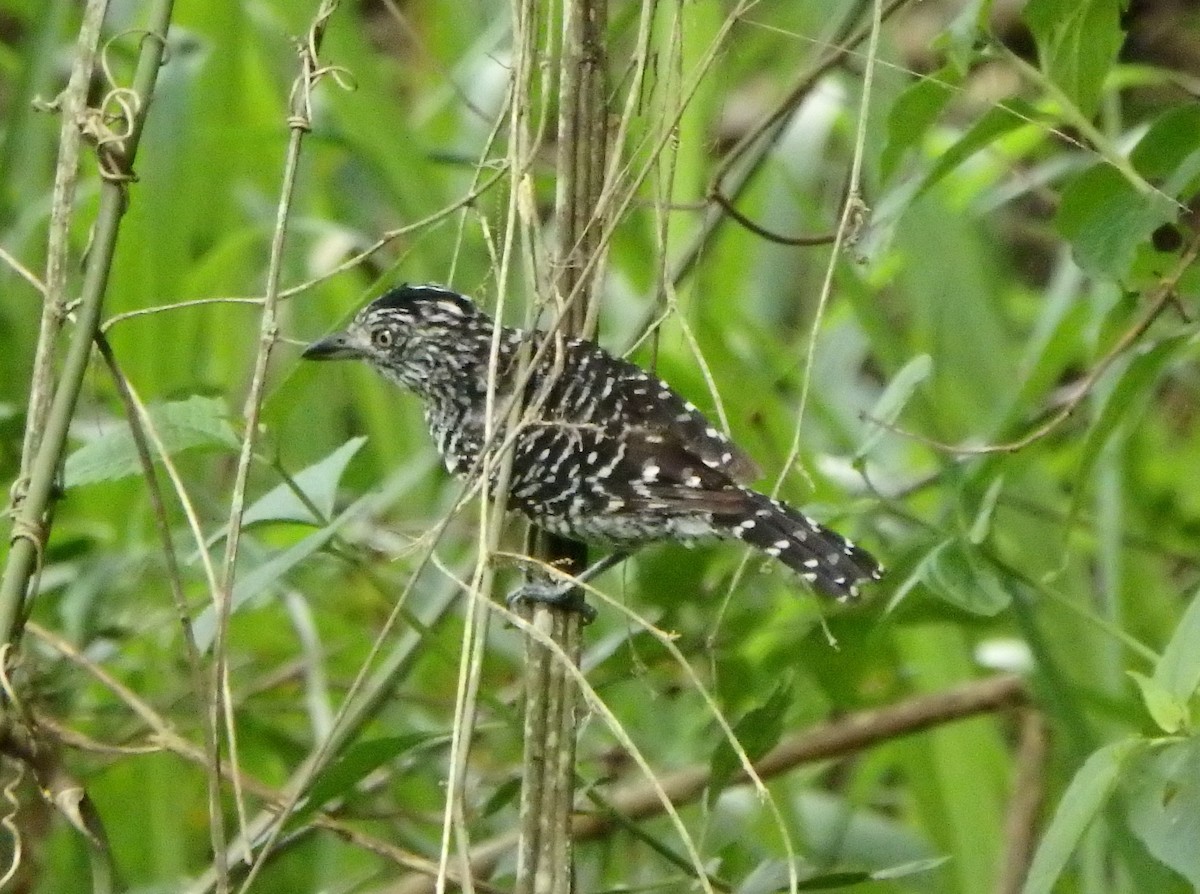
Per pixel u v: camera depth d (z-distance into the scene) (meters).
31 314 11.45
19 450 10.22
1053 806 10.66
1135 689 9.29
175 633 10.73
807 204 11.17
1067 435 11.21
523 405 9.20
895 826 11.11
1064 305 10.95
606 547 9.32
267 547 10.34
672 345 10.99
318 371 11.95
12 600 6.85
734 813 10.48
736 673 9.49
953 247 10.83
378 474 12.30
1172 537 11.76
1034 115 7.84
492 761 10.83
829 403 11.67
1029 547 10.25
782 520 8.66
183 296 11.77
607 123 7.92
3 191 11.87
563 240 7.86
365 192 13.10
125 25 11.91
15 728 7.04
